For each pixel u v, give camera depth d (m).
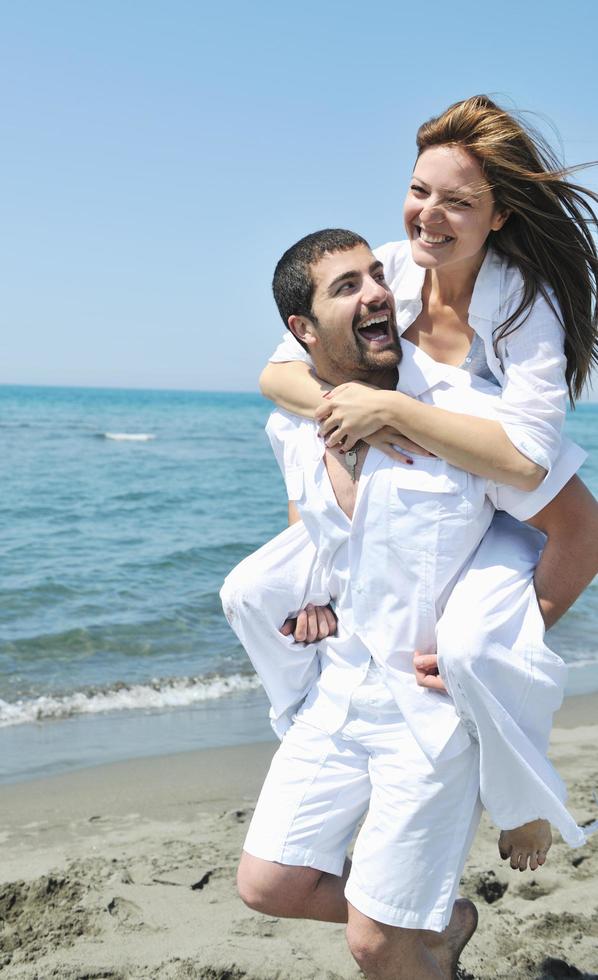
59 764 5.73
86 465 29.75
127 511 19.80
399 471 2.51
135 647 8.73
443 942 2.90
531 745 2.40
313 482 2.68
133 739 6.26
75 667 8.06
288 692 2.89
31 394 143.50
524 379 2.45
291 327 2.71
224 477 26.91
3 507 19.91
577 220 2.57
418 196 2.51
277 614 2.81
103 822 4.77
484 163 2.44
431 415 2.44
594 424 66.25
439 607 2.53
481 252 2.61
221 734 6.38
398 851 2.48
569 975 3.28
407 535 2.50
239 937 3.55
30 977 3.26
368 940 2.50
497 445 2.39
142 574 12.41
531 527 2.73
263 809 2.76
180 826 4.72
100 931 3.60
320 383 2.78
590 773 5.31
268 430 2.87
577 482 2.54
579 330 2.63
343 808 2.70
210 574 12.59
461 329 2.64
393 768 2.54
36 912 3.75
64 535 16.19
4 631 9.15
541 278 2.57
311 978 3.27
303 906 2.71
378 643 2.59
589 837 4.37
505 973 3.29
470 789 2.51
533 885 3.95
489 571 2.50
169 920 3.70
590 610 10.49
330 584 2.76
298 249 2.65
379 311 2.57
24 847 4.42
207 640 9.02
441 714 2.49
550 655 2.41
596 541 2.49
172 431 51.84
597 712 6.80
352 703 2.65
